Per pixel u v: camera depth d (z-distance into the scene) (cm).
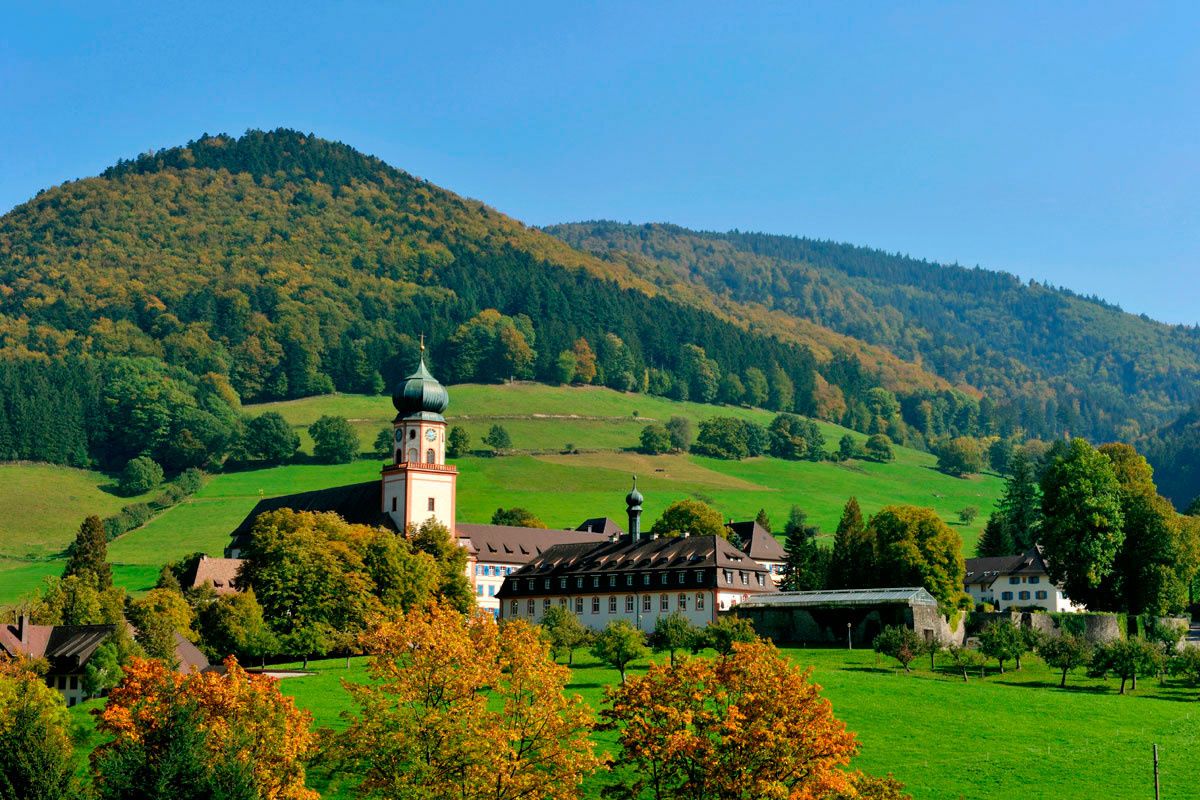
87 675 14825
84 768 10594
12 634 15412
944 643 17438
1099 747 12125
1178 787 10881
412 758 9181
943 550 19062
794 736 8181
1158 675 15988
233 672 9494
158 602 17562
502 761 8956
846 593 18262
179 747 8488
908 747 12075
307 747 9631
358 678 15225
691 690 8562
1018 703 13862
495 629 10006
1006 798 10581
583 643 16725
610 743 11744
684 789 8294
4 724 9112
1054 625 18138
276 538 18962
